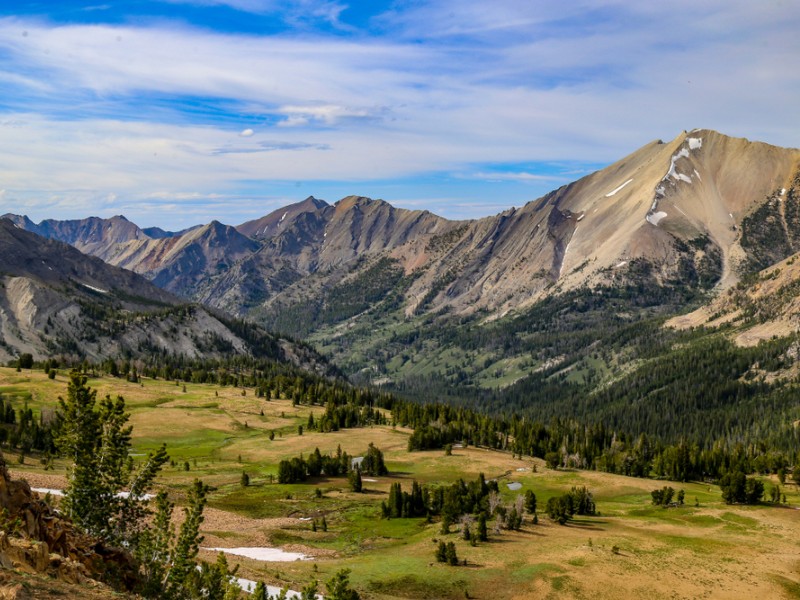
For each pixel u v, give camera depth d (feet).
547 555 322.75
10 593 88.84
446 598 271.49
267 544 332.80
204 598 144.56
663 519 427.33
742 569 318.04
